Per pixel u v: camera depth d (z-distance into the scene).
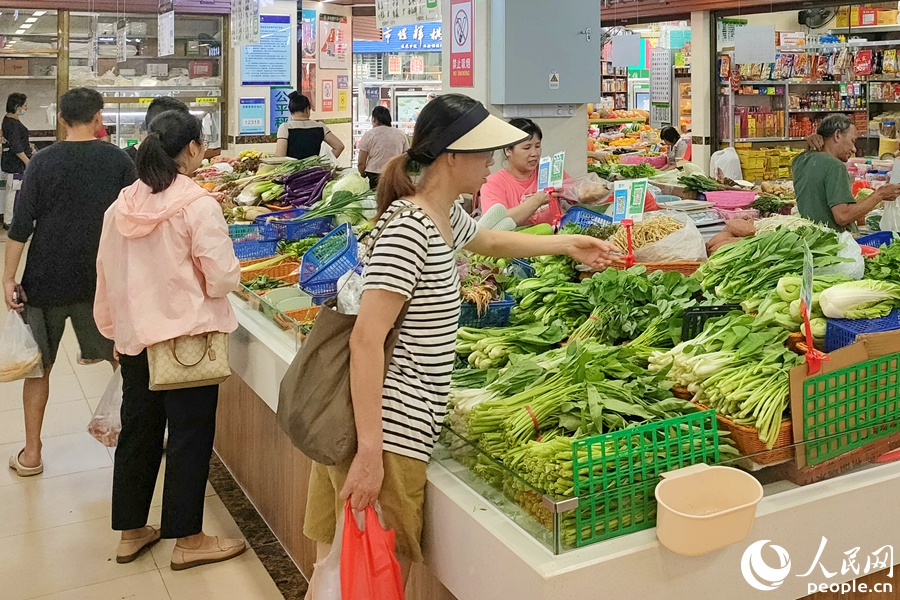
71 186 3.84
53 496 3.90
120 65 10.83
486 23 4.83
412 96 14.24
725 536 1.77
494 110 4.90
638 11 10.86
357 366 1.97
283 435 3.39
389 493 2.07
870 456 2.17
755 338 2.21
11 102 10.55
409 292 1.96
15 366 3.87
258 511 3.80
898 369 2.17
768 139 10.91
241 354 3.60
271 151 11.38
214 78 11.16
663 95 12.61
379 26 5.79
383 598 2.02
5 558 3.36
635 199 3.15
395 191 2.03
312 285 3.52
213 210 3.01
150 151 2.97
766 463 2.00
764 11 9.93
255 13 7.00
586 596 1.74
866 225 5.33
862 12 11.30
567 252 2.53
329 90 11.98
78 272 3.91
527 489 1.87
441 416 2.12
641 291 2.67
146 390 3.22
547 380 2.14
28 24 10.52
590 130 11.19
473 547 1.95
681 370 2.20
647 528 1.89
